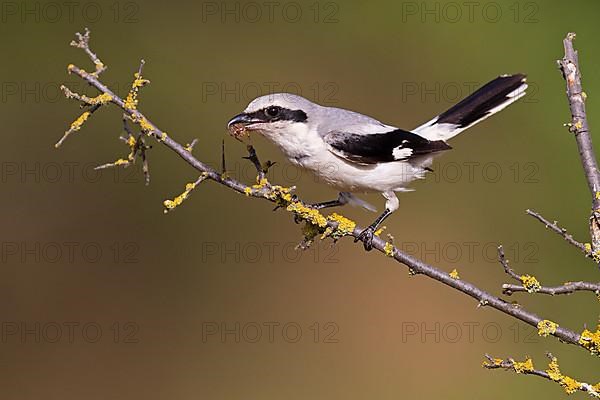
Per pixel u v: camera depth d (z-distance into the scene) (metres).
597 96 13.38
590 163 5.85
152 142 13.59
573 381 5.23
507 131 13.72
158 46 14.63
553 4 14.28
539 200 13.32
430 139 7.96
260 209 13.34
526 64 14.13
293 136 7.26
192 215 13.30
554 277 12.53
